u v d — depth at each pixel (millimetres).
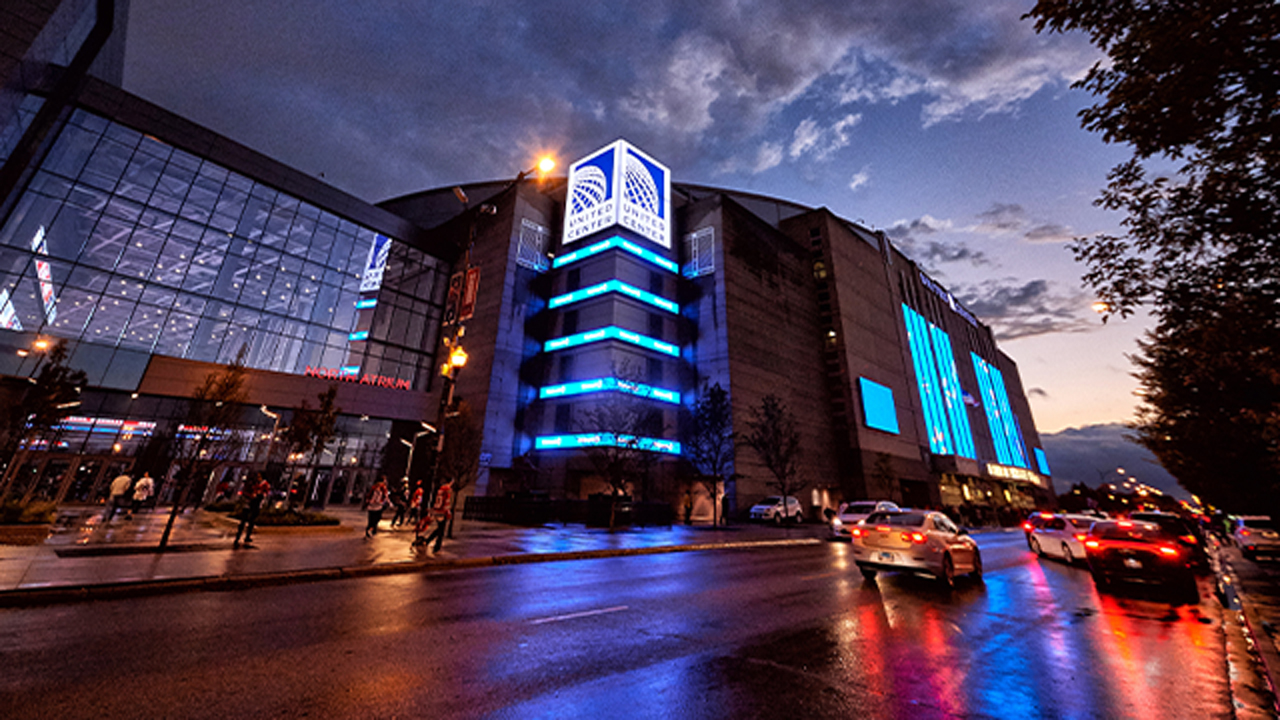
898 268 80125
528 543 16656
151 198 35750
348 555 12203
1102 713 4418
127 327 32781
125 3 31891
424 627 6605
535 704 4266
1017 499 90875
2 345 27969
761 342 49094
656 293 46281
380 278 46344
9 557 9414
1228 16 4254
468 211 53906
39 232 30734
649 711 4184
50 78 27266
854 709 4332
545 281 48312
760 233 55344
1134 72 5008
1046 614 8703
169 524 11602
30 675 4355
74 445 28609
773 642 6363
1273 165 4898
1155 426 19484
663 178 50594
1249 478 18797
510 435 41344
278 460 33969
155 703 3924
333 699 4168
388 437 41500
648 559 15234
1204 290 5906
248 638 5820
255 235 40156
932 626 7480
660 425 39250
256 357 37969
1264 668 5688
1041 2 5297
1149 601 10172
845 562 15188
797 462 48156
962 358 89812
